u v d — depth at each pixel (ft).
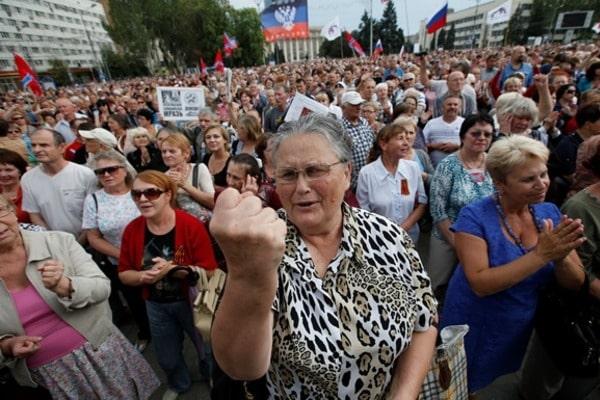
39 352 6.26
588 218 6.25
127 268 7.65
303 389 3.63
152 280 7.27
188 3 172.96
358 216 4.25
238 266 2.33
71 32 288.30
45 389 6.57
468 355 6.80
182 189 10.73
